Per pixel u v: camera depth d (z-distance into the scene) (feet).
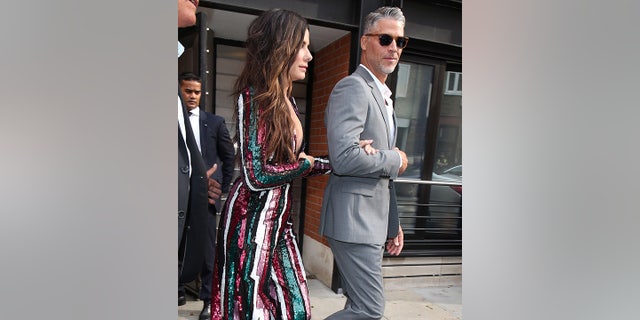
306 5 7.63
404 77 9.47
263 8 7.34
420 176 9.93
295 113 4.26
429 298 8.57
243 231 3.92
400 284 9.19
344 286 4.67
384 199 4.57
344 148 4.18
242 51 9.80
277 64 3.87
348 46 8.73
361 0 7.72
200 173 4.30
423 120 9.78
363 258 4.42
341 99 4.35
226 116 9.87
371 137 4.53
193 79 6.50
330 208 4.59
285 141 3.96
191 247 4.29
